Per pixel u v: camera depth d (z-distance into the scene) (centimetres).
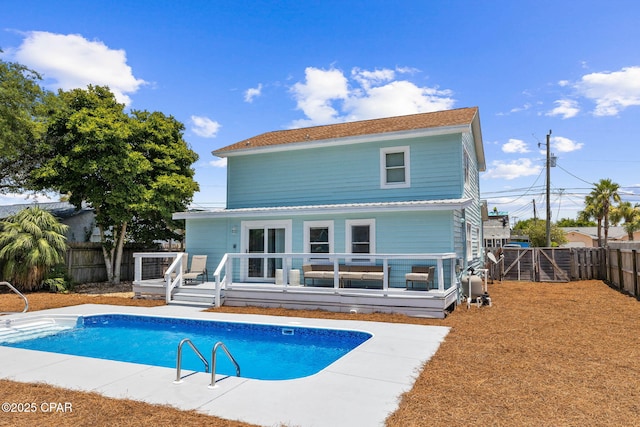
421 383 541
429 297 1050
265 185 1703
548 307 1195
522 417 425
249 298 1271
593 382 539
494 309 1170
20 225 1631
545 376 566
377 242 1342
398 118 1800
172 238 2297
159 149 2025
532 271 2034
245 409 451
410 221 1304
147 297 1452
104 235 1969
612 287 1680
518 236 4991
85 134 1659
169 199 1942
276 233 1514
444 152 1415
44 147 1712
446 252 1249
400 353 700
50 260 1628
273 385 537
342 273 1231
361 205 1315
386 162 1512
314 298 1186
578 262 1998
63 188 1739
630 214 4091
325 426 405
